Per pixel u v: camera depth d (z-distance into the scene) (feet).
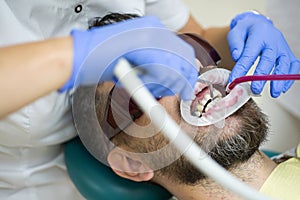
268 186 2.96
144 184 3.26
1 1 2.66
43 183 3.52
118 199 3.25
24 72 1.91
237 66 2.94
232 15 5.31
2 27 2.68
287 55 3.19
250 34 3.23
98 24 2.93
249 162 2.96
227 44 3.51
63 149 3.51
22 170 3.37
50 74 1.96
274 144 4.18
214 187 2.92
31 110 2.86
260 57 3.12
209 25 5.35
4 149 3.16
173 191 3.14
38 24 2.82
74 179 3.37
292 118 4.21
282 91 3.08
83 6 2.95
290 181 2.98
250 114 2.85
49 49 1.98
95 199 3.29
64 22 2.93
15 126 2.90
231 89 2.80
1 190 3.50
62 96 2.98
